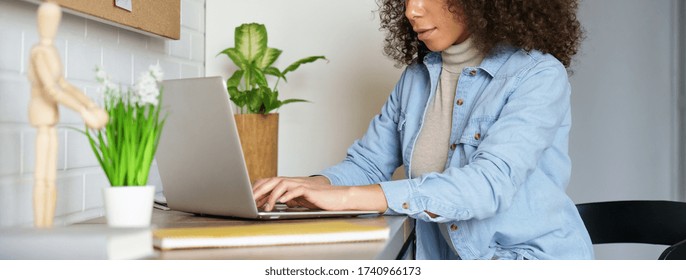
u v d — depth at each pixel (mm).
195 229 968
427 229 1599
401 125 1721
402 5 1863
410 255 1627
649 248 2850
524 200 1459
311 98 2303
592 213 1748
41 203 846
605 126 2771
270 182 1278
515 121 1385
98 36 1590
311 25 2299
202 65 2270
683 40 2719
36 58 809
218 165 1168
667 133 2748
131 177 934
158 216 1318
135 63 1780
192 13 2180
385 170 1794
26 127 1321
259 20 2299
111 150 935
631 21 2742
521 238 1455
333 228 976
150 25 1743
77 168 1508
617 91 2760
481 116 1479
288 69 2121
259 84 2084
